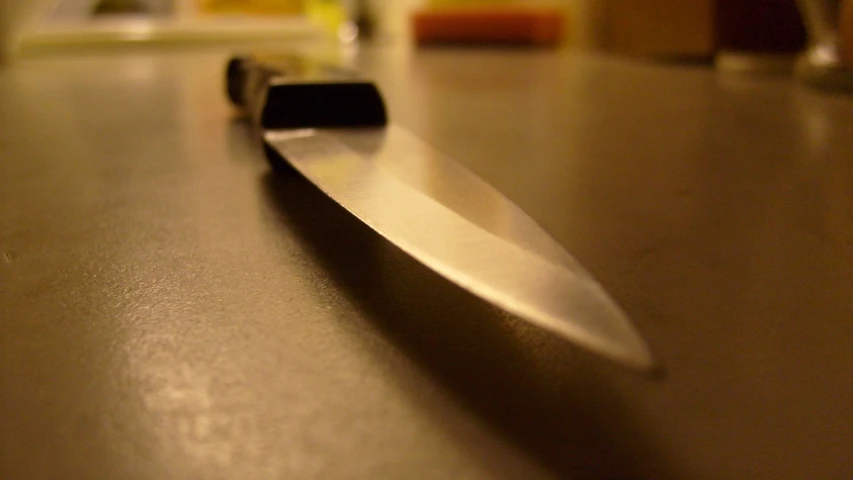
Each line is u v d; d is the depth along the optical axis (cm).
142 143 16
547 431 7
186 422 7
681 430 7
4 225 11
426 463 7
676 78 29
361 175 11
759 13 31
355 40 61
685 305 9
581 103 22
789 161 15
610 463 7
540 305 7
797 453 7
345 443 7
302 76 14
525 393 8
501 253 8
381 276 10
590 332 6
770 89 24
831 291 10
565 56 43
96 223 11
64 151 16
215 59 39
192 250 11
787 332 9
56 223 11
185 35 49
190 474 6
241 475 6
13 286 10
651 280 10
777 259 10
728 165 14
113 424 7
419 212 10
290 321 9
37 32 42
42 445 7
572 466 7
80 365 8
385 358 8
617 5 44
